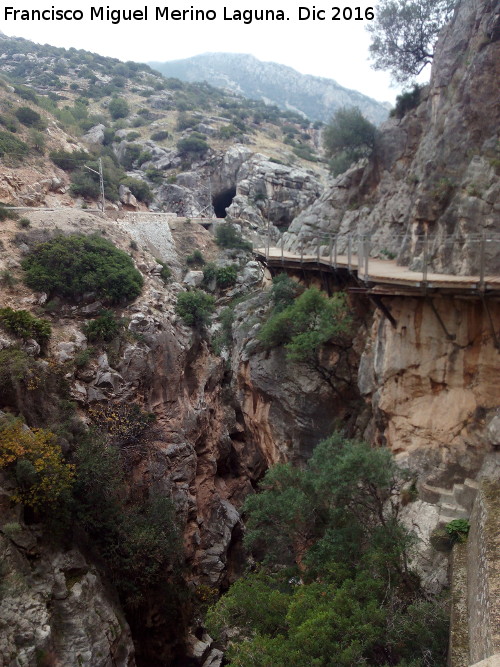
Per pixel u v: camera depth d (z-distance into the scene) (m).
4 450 21.36
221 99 121.62
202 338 39.59
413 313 17.53
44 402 26.03
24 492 21.34
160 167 77.50
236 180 76.50
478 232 18.44
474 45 23.34
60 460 23.14
